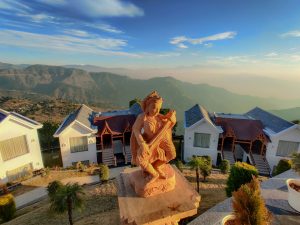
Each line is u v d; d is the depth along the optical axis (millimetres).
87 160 38812
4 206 23516
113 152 39812
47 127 47875
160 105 6574
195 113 42781
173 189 6906
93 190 28609
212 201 24062
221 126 39938
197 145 38938
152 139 6566
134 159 7020
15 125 31859
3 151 31031
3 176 31219
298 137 34469
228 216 10859
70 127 36188
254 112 47531
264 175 35250
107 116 42094
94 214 23125
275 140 35594
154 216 5832
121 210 6102
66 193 19094
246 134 38094
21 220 23141
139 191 6523
